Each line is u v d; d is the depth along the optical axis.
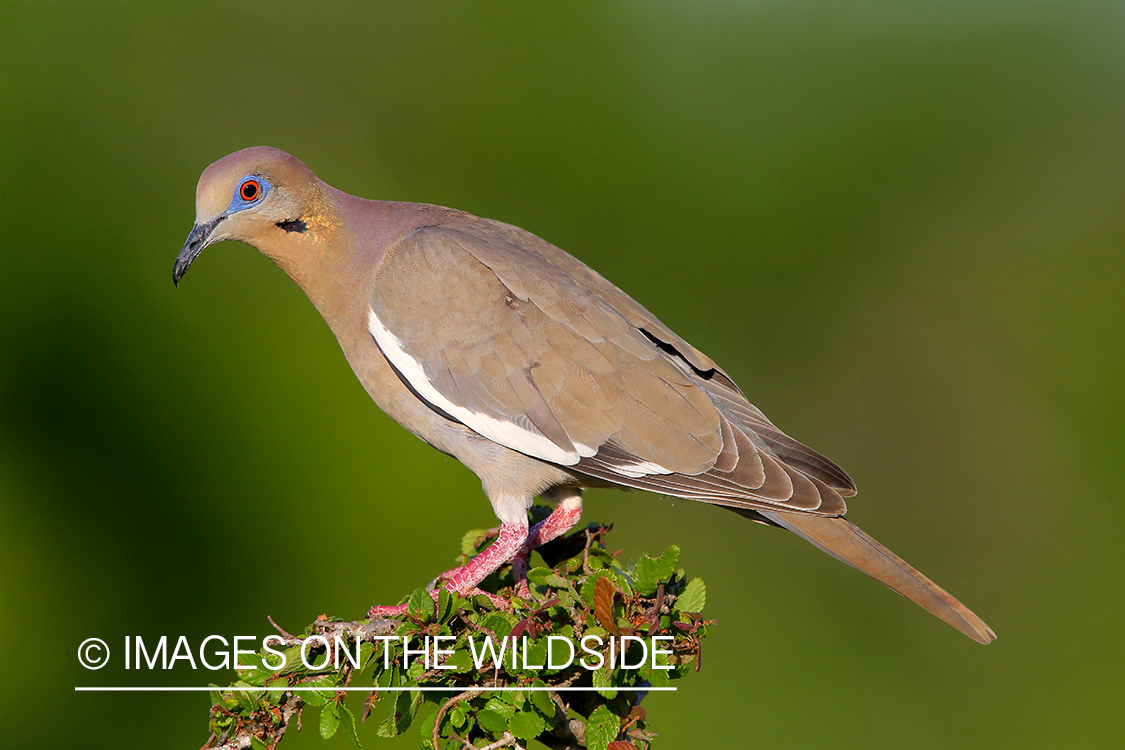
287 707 4.90
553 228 16.41
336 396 12.95
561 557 6.89
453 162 16.30
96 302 13.55
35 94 14.89
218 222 6.70
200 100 15.69
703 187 16.47
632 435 6.39
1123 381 16.09
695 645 5.09
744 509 6.45
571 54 16.56
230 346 13.09
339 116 16.09
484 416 6.48
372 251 6.79
